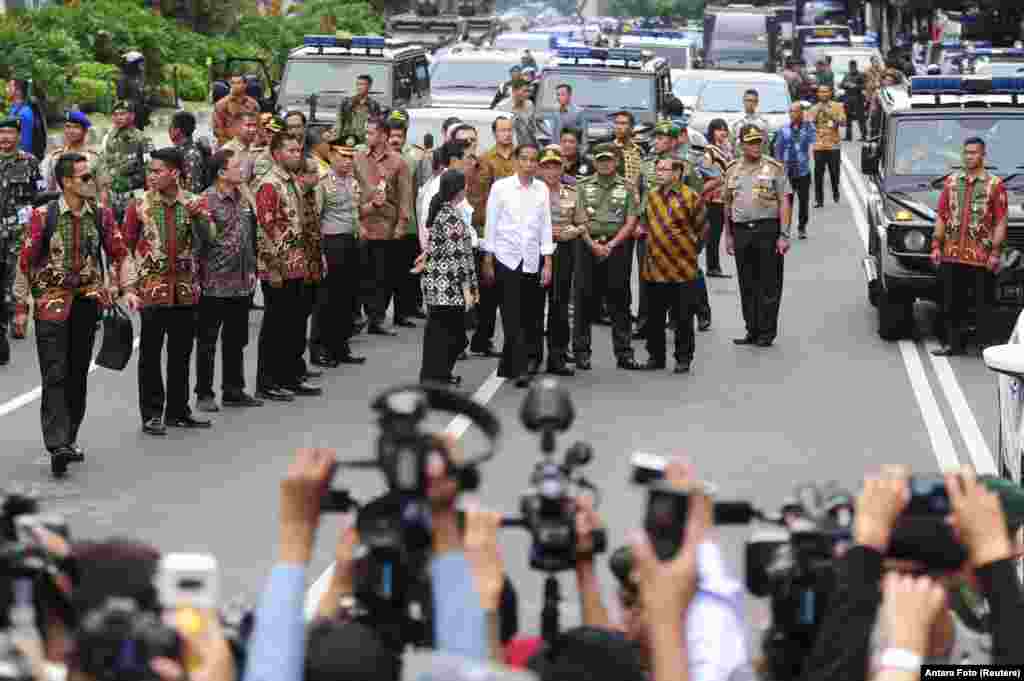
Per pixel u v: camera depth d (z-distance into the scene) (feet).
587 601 33.71
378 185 136.87
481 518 31.12
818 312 151.74
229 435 100.53
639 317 139.54
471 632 26.50
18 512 30.58
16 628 27.81
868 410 109.40
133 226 99.45
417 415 26.91
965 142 130.41
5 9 336.90
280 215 109.91
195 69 363.76
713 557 31.83
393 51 221.25
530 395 32.60
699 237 122.01
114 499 84.48
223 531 77.92
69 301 90.99
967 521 29.66
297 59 217.77
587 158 141.90
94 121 291.17
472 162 131.85
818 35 483.51
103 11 344.49
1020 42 385.29
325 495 28.45
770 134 250.16
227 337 108.68
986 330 136.15
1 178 126.82
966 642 34.40
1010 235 131.23
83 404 93.25
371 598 29.71
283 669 26.78
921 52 434.30
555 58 222.48
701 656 30.86
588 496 33.01
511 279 117.29
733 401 112.06
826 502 31.04
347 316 124.77
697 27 618.44
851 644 28.35
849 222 219.41
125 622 24.13
